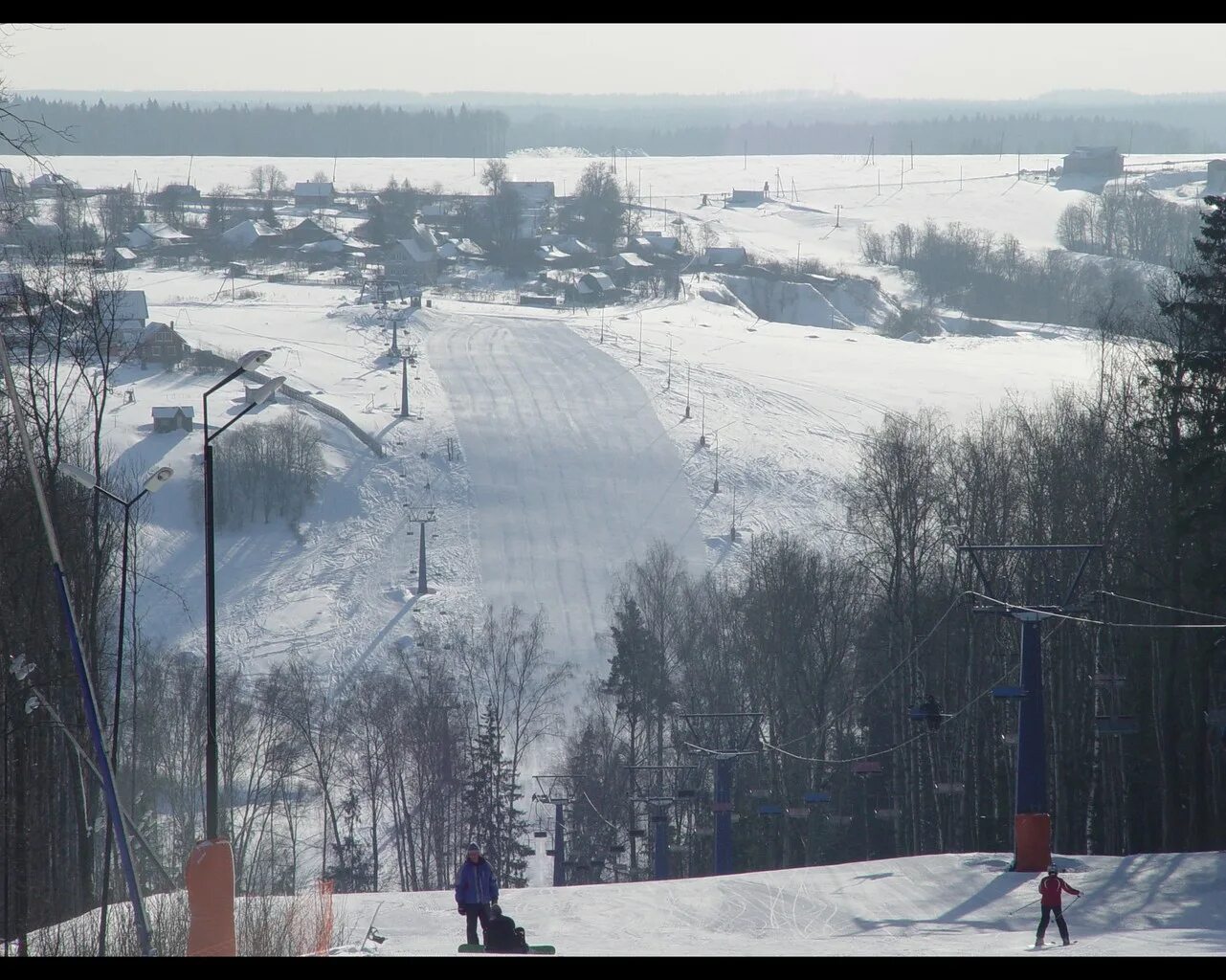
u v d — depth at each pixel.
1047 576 107.38
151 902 58.62
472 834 148.75
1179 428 92.56
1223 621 86.44
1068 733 104.31
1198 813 87.62
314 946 55.81
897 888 75.31
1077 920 66.62
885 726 130.38
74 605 78.62
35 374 75.56
